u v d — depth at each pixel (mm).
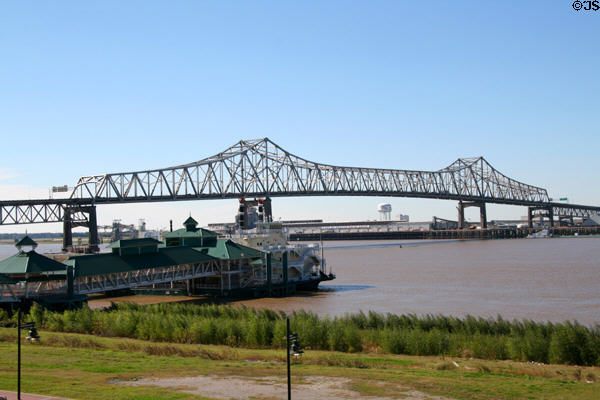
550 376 45312
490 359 54031
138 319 64625
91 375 41719
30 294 77688
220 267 104562
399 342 56625
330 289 113625
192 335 60844
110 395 35625
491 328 61844
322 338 58156
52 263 78438
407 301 94688
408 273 143125
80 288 84250
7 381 38594
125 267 90125
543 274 134250
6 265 76875
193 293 106000
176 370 44188
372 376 43250
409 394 38344
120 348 54531
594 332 55156
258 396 37094
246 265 108625
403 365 49125
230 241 109250
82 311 67938
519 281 120438
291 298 101812
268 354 52938
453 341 56594
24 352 50344
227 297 102125
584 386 41000
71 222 191000
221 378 41812
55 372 42250
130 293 111125
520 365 50094
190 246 108938
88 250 165375
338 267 166125
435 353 55688
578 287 108688
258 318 63062
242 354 52750
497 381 42375
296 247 113562
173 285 110312
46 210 185000
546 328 58812
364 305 91500
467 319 64625
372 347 58875
